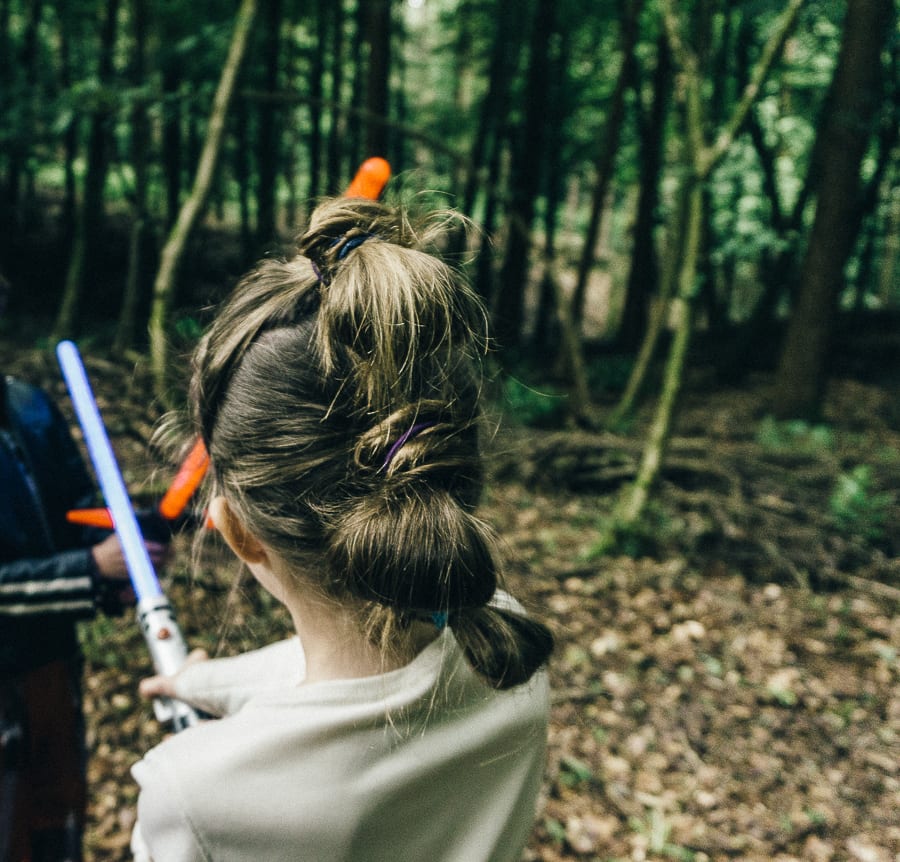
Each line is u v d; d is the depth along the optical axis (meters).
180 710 0.86
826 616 3.83
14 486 1.51
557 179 11.81
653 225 11.30
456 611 0.60
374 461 0.59
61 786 1.64
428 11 14.51
